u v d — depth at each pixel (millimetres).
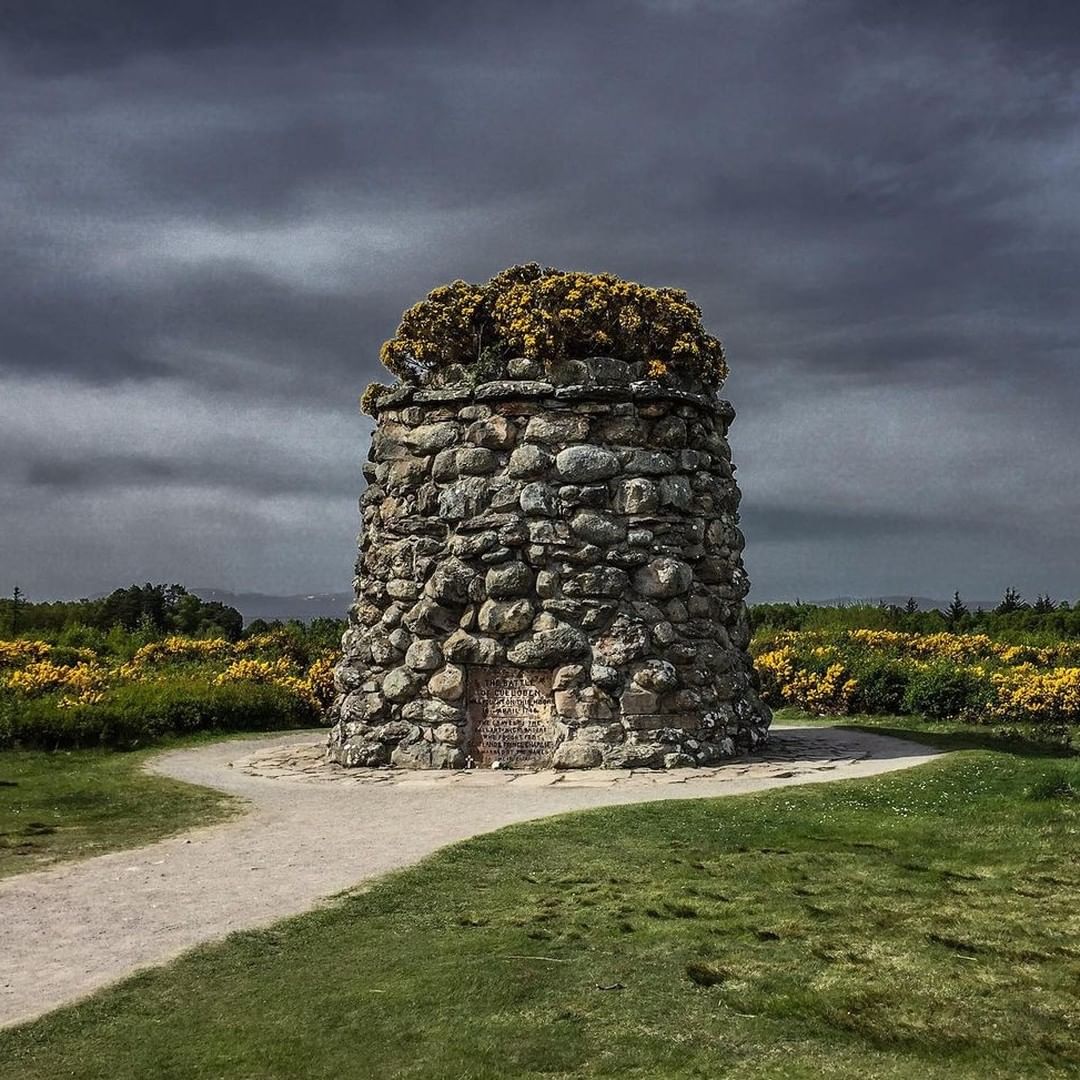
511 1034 6199
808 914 8297
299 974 7316
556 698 16250
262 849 11016
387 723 17031
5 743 18578
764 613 41000
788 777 14805
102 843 11508
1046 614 38469
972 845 10297
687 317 17938
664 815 11922
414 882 9422
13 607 38500
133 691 22281
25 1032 6426
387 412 18250
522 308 17328
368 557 17984
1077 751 17562
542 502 16484
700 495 17719
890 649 29641
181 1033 6402
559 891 9133
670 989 6836
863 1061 5797
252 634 39031
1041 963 7184
